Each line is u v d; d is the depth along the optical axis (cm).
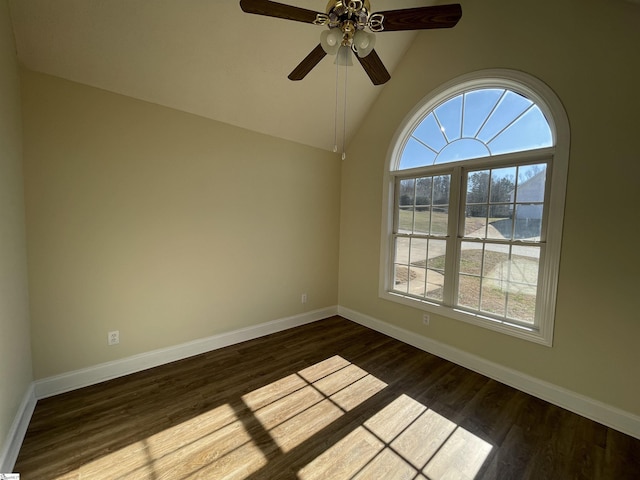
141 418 190
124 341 241
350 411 201
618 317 187
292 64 257
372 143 345
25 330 188
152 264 251
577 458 164
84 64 203
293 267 352
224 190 289
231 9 206
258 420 190
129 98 231
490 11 240
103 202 225
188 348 276
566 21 202
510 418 196
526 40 221
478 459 163
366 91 316
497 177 249
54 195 205
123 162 232
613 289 188
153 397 213
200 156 271
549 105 210
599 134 190
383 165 334
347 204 382
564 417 198
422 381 241
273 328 340
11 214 166
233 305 305
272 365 263
